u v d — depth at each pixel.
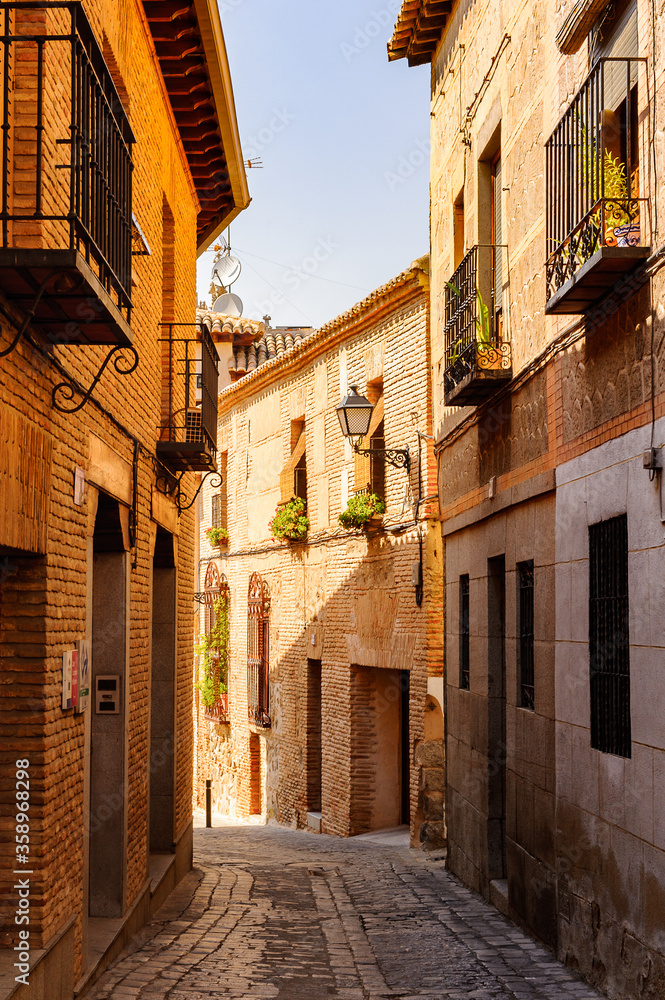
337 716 17.66
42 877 6.02
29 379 5.81
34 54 5.89
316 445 19.12
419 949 8.59
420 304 14.88
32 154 5.84
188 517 13.59
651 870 6.20
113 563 8.79
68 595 6.68
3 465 5.24
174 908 10.46
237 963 8.01
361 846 15.62
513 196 9.92
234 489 24.38
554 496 8.48
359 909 10.52
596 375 7.41
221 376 26.02
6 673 6.08
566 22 7.69
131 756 9.08
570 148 7.36
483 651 11.04
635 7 6.86
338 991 7.18
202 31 10.51
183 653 13.05
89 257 6.12
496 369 9.94
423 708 14.45
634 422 6.64
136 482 9.20
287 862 14.12
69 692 6.57
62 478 6.54
